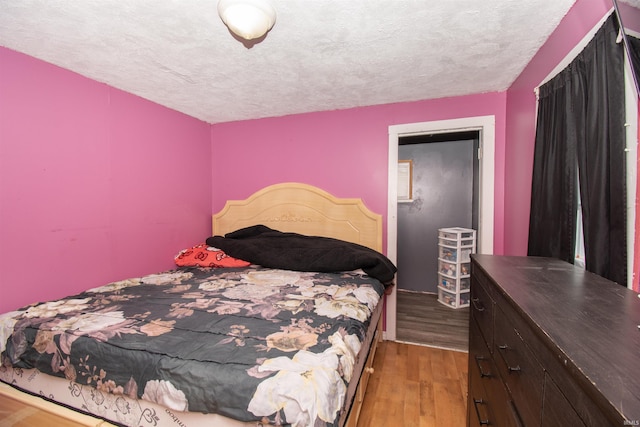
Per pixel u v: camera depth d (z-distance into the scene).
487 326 1.15
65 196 1.87
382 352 2.44
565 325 0.64
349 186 2.77
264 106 2.68
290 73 1.99
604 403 0.41
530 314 0.71
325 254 2.37
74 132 1.92
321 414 0.84
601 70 1.02
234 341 1.14
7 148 1.60
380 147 2.67
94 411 1.15
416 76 2.06
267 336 1.19
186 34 1.51
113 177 2.17
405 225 4.13
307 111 2.84
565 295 0.84
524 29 1.48
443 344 2.58
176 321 1.34
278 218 2.96
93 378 1.12
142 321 1.34
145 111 2.42
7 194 1.60
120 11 1.32
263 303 1.59
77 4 1.26
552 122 1.45
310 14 1.34
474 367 1.39
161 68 1.90
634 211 0.91
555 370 0.59
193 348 1.09
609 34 0.98
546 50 1.58
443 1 1.26
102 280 2.09
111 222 2.15
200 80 2.09
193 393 0.95
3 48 1.59
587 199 1.11
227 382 0.91
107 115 2.13
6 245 1.60
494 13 1.35
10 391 1.31
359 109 2.71
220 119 3.08
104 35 1.51
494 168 2.37
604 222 1.02
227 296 1.72
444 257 3.68
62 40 1.55
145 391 1.02
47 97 1.78
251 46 1.63
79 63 1.81
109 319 1.36
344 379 1.01
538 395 0.67
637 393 0.42
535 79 1.73
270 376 0.91
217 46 1.63
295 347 1.09
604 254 1.03
